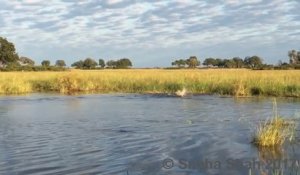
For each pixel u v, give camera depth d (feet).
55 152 39.27
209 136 46.80
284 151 39.34
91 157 37.35
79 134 48.26
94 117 63.52
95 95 110.93
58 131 50.47
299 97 100.42
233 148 40.75
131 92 121.29
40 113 69.10
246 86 111.96
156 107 78.69
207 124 55.88
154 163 35.45
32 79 148.77
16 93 118.52
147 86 126.41
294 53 355.56
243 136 46.60
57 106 81.05
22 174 32.50
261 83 114.42
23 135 47.73
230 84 118.11
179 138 45.73
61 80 130.21
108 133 48.91
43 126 54.49
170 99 97.25
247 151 39.52
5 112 70.59
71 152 39.22
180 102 89.10
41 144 42.75
